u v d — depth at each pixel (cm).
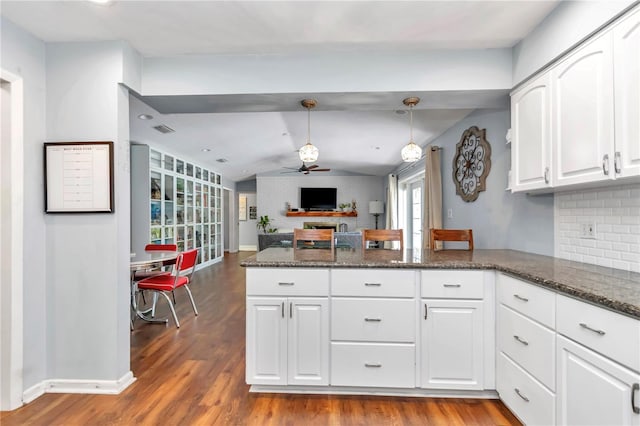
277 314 222
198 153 649
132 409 208
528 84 227
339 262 222
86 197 229
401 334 218
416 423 194
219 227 869
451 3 193
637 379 116
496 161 321
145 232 532
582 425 141
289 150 719
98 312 229
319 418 199
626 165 154
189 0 189
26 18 204
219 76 254
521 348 186
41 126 228
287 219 1009
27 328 216
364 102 276
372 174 995
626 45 153
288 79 253
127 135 243
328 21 211
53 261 230
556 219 242
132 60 242
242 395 224
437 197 448
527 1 192
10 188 207
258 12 201
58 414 202
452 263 217
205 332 340
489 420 197
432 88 250
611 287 145
